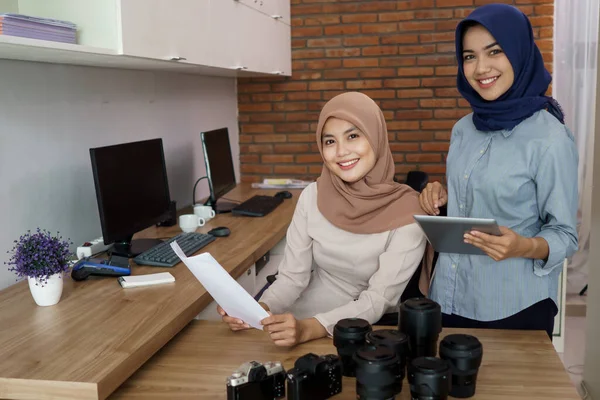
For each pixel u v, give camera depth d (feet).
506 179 6.31
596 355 10.14
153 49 8.25
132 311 6.47
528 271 6.42
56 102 8.55
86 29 7.49
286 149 16.01
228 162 13.01
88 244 8.59
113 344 5.61
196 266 5.48
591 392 10.32
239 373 4.82
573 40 14.37
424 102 15.20
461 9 14.71
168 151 12.30
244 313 5.80
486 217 6.54
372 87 15.39
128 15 7.57
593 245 10.36
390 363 4.53
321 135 6.80
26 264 6.56
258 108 15.98
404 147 15.46
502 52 6.35
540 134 6.25
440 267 6.88
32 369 5.15
